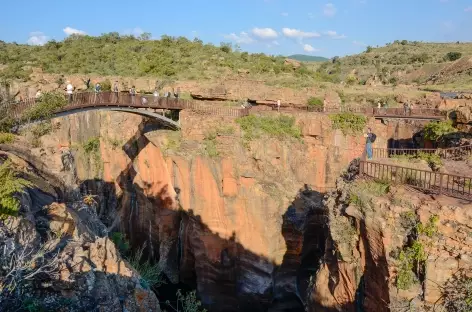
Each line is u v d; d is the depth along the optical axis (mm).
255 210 28375
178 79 51812
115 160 43625
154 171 34531
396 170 13875
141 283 13227
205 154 30000
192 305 22609
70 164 17859
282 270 29047
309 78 56188
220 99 43688
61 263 10625
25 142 17203
